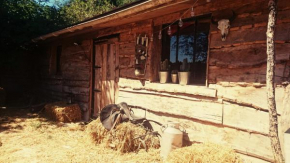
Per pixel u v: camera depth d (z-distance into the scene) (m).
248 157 2.94
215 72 3.37
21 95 9.64
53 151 4.02
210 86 3.43
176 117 3.99
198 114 3.58
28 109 8.00
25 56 9.92
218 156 2.72
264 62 2.80
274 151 2.12
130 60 5.07
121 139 3.95
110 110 4.47
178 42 4.20
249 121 2.94
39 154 3.86
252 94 2.91
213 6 3.39
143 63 4.61
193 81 3.92
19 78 9.75
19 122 6.09
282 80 2.62
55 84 8.52
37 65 10.03
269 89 2.12
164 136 3.57
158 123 4.36
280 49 2.65
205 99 3.49
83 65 6.85
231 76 3.16
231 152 2.87
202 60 3.78
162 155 3.61
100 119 4.39
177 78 4.18
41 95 9.66
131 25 5.00
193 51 3.91
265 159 2.76
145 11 3.75
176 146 3.48
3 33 7.98
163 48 4.52
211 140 3.41
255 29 2.90
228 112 3.18
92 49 6.51
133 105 4.98
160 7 3.45
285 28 2.62
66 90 7.74
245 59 3.00
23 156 3.75
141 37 4.64
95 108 6.48
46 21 9.95
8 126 5.65
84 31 6.16
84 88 6.78
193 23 3.91
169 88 4.04
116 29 5.49
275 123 2.11
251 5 2.95
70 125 5.79
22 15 8.91
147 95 4.61
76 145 4.37
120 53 5.39
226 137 3.21
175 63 4.28
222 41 3.27
